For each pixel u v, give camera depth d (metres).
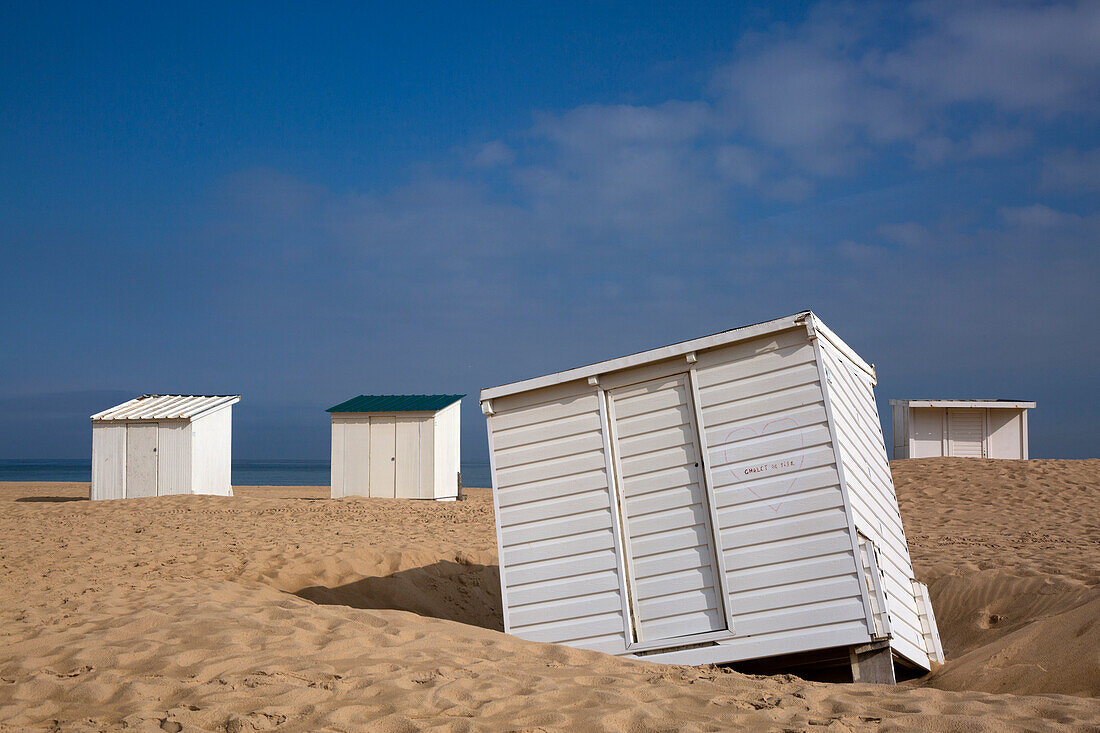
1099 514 15.80
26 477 69.50
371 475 22.77
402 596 10.20
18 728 4.28
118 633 6.27
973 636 7.91
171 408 22.98
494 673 5.50
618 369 7.16
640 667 6.04
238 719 4.28
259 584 9.41
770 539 6.55
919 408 24.33
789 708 4.91
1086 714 4.71
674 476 7.00
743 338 6.77
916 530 14.82
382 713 4.57
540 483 7.32
